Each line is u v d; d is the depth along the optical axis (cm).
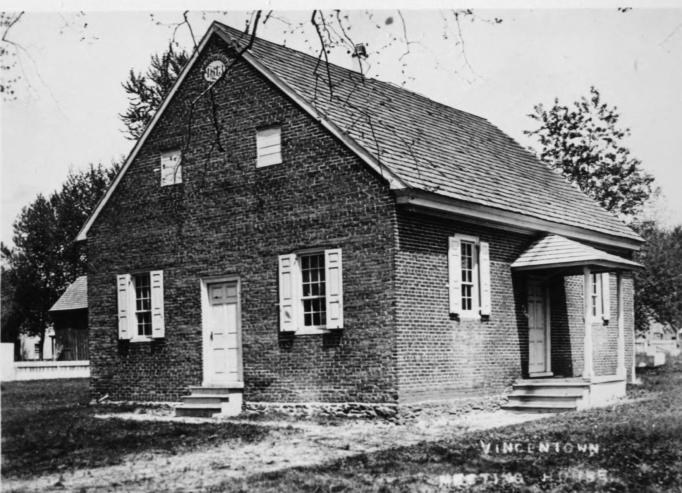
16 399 2456
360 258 1781
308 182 1883
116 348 2264
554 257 2088
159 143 2202
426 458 1281
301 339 1872
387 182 1750
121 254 2266
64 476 1220
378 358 1742
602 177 4044
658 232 3922
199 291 2086
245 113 2020
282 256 1909
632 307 2806
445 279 1875
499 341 2053
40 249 5331
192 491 1078
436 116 2520
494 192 2105
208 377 2066
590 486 1125
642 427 1535
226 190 2044
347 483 1110
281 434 1571
